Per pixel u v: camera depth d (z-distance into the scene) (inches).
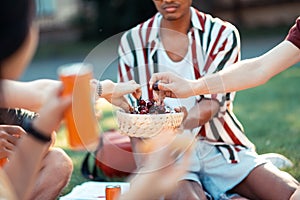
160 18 124.1
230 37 120.7
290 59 112.8
